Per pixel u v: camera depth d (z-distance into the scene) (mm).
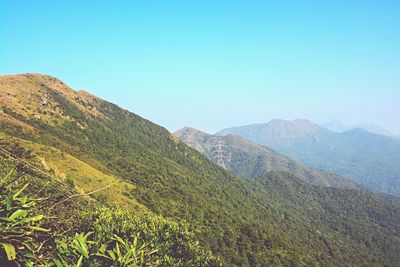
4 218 5461
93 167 97750
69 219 7277
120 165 117688
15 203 5770
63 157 84375
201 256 12336
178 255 11781
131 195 84750
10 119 107625
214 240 76562
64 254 5844
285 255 87500
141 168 122500
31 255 5504
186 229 12828
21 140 83250
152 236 10828
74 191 8016
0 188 6250
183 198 104312
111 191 79688
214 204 117000
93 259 6086
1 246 5430
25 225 5777
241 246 81562
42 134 107625
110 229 9023
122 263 5949
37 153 74938
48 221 6605
